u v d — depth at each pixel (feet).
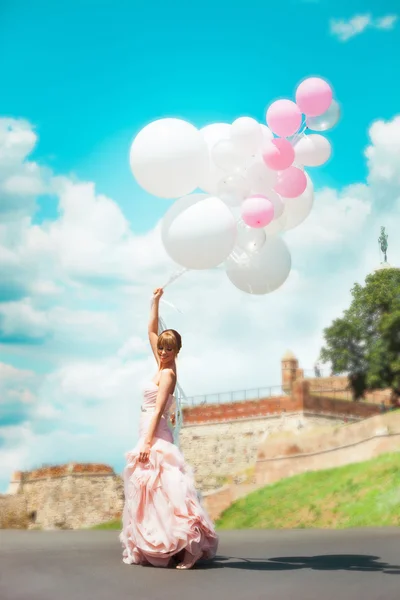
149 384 20.17
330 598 12.97
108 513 139.74
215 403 144.25
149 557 18.47
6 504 146.20
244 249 21.66
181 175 20.38
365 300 123.13
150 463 19.06
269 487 102.94
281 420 134.21
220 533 42.63
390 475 86.33
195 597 13.12
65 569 17.61
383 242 166.09
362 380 121.90
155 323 21.75
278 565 19.07
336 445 101.50
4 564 18.76
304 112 21.50
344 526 80.74
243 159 20.89
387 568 18.44
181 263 20.71
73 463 143.13
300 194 22.03
